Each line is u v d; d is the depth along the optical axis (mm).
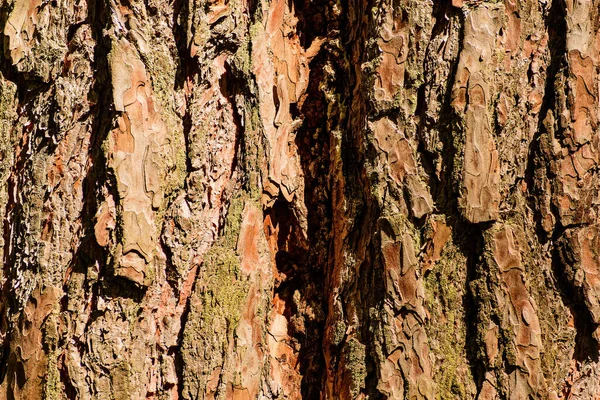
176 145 1172
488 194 1142
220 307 1152
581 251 1149
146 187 1155
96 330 1146
